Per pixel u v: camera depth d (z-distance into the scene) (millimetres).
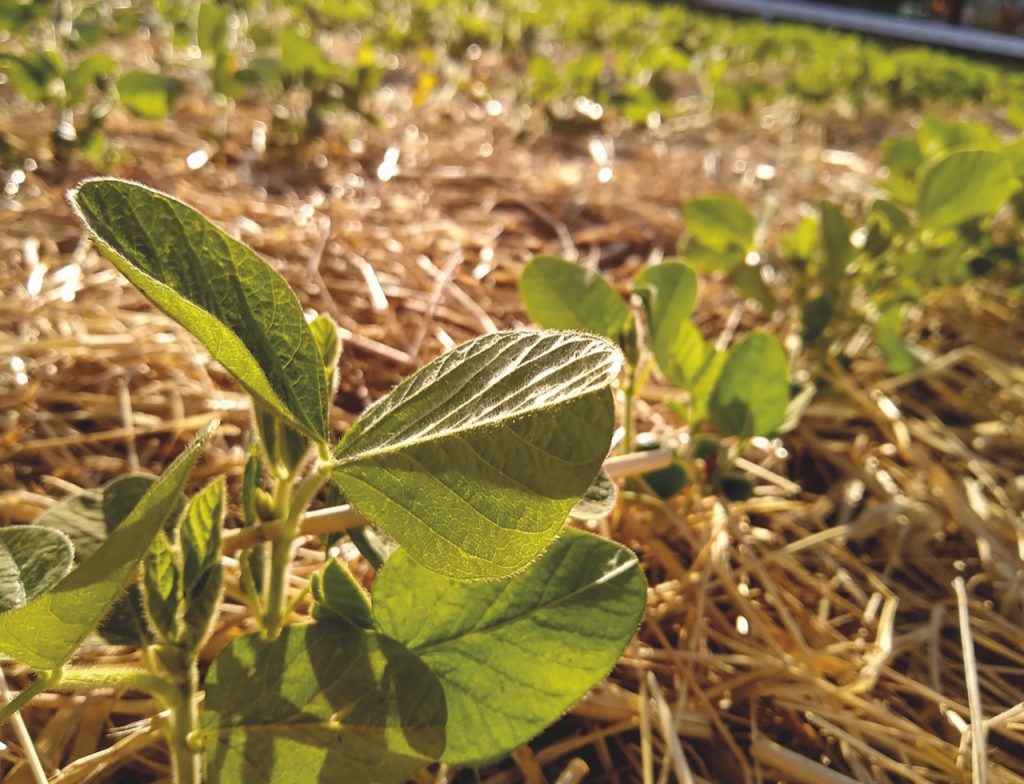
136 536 106
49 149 511
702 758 214
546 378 113
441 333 375
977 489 330
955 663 255
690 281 259
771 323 436
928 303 483
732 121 928
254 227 438
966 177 350
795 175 697
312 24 1011
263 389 119
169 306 107
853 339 413
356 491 125
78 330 343
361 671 138
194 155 536
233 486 284
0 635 109
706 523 277
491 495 117
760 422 264
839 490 332
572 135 759
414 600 154
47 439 292
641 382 262
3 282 367
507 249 484
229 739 135
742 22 1776
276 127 565
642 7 1744
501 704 149
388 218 498
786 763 205
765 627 246
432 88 866
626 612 152
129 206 119
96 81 514
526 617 153
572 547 157
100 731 196
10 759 184
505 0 1440
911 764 217
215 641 215
